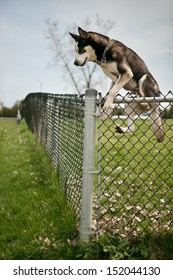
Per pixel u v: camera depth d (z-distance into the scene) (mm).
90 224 3451
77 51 6258
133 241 3516
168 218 4125
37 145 9562
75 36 6316
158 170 6660
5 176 6441
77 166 4094
